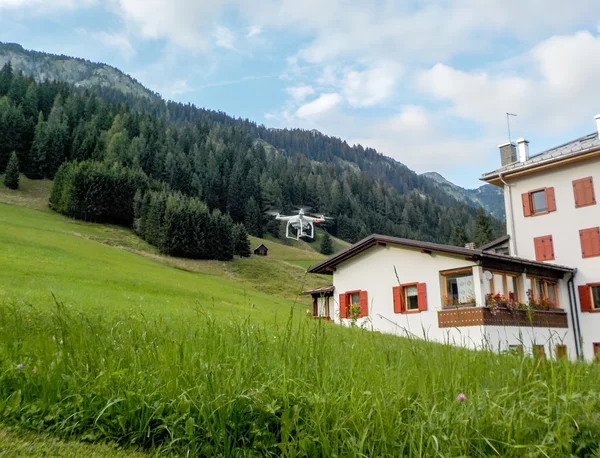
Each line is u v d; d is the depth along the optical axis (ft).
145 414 10.89
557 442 10.27
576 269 73.15
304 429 10.47
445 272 63.72
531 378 13.35
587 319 71.15
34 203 262.26
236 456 10.26
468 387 12.24
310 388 11.88
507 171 80.64
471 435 10.30
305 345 14.14
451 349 15.37
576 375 13.32
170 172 345.72
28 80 396.57
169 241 228.84
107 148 336.90
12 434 10.23
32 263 85.05
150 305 54.95
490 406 11.05
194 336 14.80
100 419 11.00
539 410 11.55
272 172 440.45
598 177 72.79
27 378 11.95
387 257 71.15
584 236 73.15
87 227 237.45
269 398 11.17
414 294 67.56
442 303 63.21
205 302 79.05
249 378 11.79
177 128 485.97
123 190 263.90
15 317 15.66
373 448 9.85
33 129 319.06
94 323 17.93
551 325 67.62
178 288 97.19
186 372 11.73
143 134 380.78
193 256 236.43
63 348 12.77
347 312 73.97
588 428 10.78
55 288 60.34
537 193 79.71
